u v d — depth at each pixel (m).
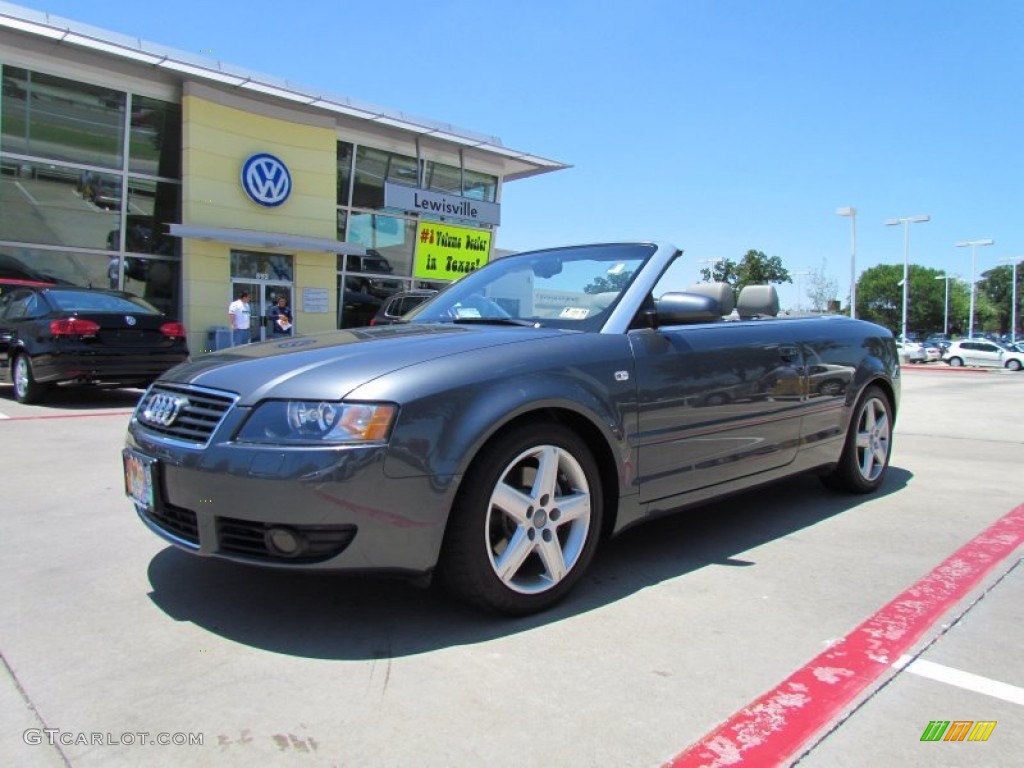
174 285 16.64
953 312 101.12
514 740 2.05
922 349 46.69
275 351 3.04
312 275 18.33
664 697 2.28
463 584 2.70
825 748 2.04
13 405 9.16
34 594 3.06
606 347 3.20
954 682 2.40
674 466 3.41
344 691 2.30
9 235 14.28
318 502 2.44
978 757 2.00
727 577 3.35
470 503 2.66
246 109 16.75
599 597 3.10
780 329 4.23
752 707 2.23
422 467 2.53
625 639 2.69
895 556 3.67
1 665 2.46
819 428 4.42
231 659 2.50
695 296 3.39
